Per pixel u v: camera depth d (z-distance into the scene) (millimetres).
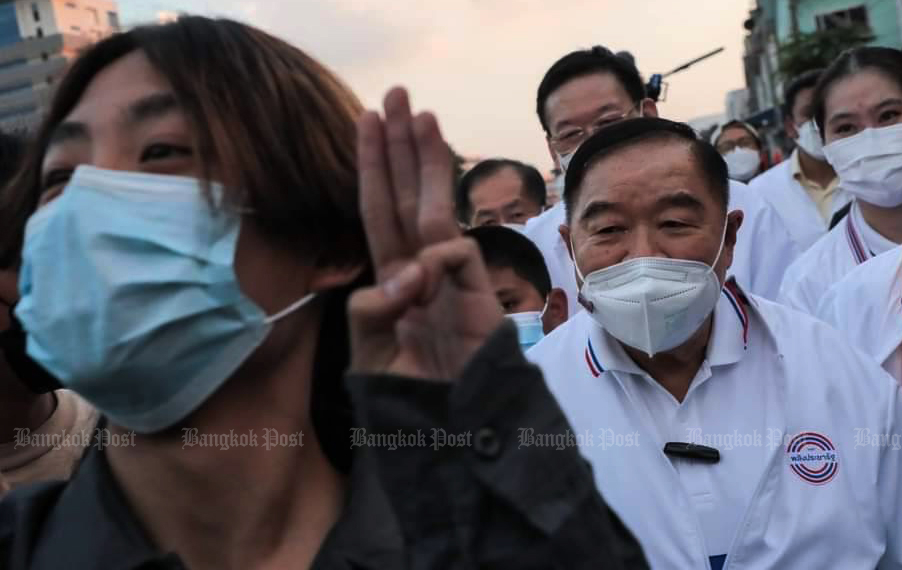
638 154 2004
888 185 3287
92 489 1151
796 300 3451
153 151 1128
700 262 1943
